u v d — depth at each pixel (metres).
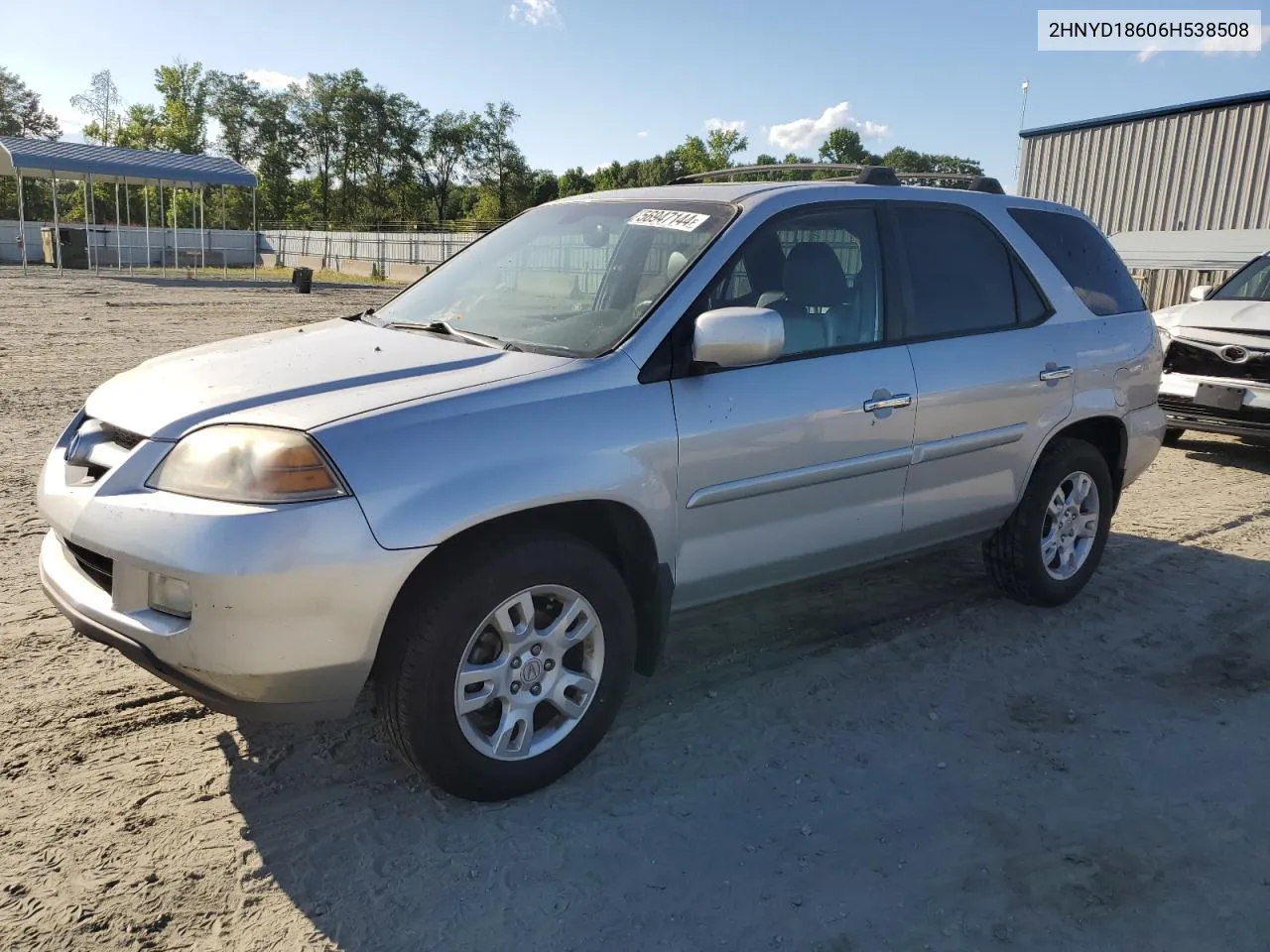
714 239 3.38
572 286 3.62
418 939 2.39
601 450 2.92
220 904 2.48
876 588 4.82
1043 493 4.38
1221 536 5.86
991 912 2.54
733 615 4.45
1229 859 2.78
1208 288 8.73
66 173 29.86
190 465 2.60
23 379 9.97
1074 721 3.56
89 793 2.92
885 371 3.68
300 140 81.56
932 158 71.06
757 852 2.76
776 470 3.37
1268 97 15.98
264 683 2.53
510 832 2.82
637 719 3.49
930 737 3.42
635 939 2.41
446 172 87.56
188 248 41.78
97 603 2.70
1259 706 3.70
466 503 2.64
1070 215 4.82
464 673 2.77
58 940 2.33
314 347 3.30
